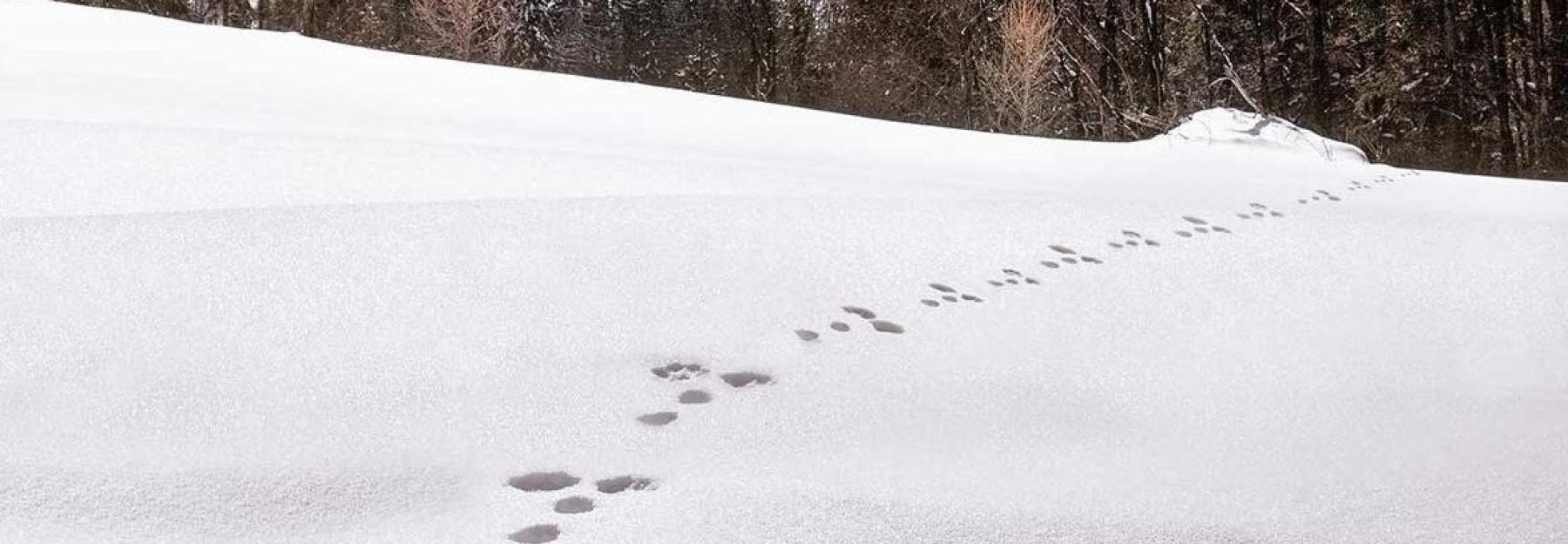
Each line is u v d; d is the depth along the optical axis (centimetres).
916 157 852
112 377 262
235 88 878
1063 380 328
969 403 301
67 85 769
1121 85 2675
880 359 327
